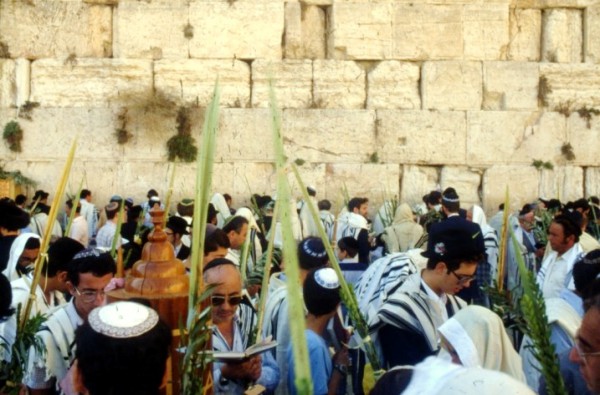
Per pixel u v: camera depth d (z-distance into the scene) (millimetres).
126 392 3170
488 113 20062
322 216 14227
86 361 3189
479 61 20156
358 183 19891
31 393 4996
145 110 19766
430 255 5750
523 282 2938
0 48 19859
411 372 3131
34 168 19688
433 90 20109
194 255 3699
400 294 5699
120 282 4695
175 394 3869
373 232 16500
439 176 20094
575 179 20094
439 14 20141
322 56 20297
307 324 5535
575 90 20281
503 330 4680
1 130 19703
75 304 5195
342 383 5758
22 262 7152
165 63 19922
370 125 19969
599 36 20391
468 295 9555
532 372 5656
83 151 19766
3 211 8461
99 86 19891
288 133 19875
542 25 20531
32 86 19891
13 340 5090
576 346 3723
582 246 8828
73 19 20016
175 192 19672
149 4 19922
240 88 20000
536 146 20141
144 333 3236
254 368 4617
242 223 8758
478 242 5664
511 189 20047
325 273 5500
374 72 20094
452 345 4629
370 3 20078
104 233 13477
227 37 20000
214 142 3480
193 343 3693
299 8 20141
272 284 6914
